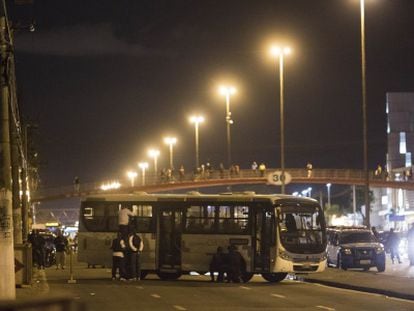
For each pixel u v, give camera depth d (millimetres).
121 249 35906
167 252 37031
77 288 31078
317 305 23656
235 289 30625
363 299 25891
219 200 36312
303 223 35344
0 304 7363
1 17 23281
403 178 108375
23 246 29625
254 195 35844
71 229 110312
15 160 33250
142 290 30047
